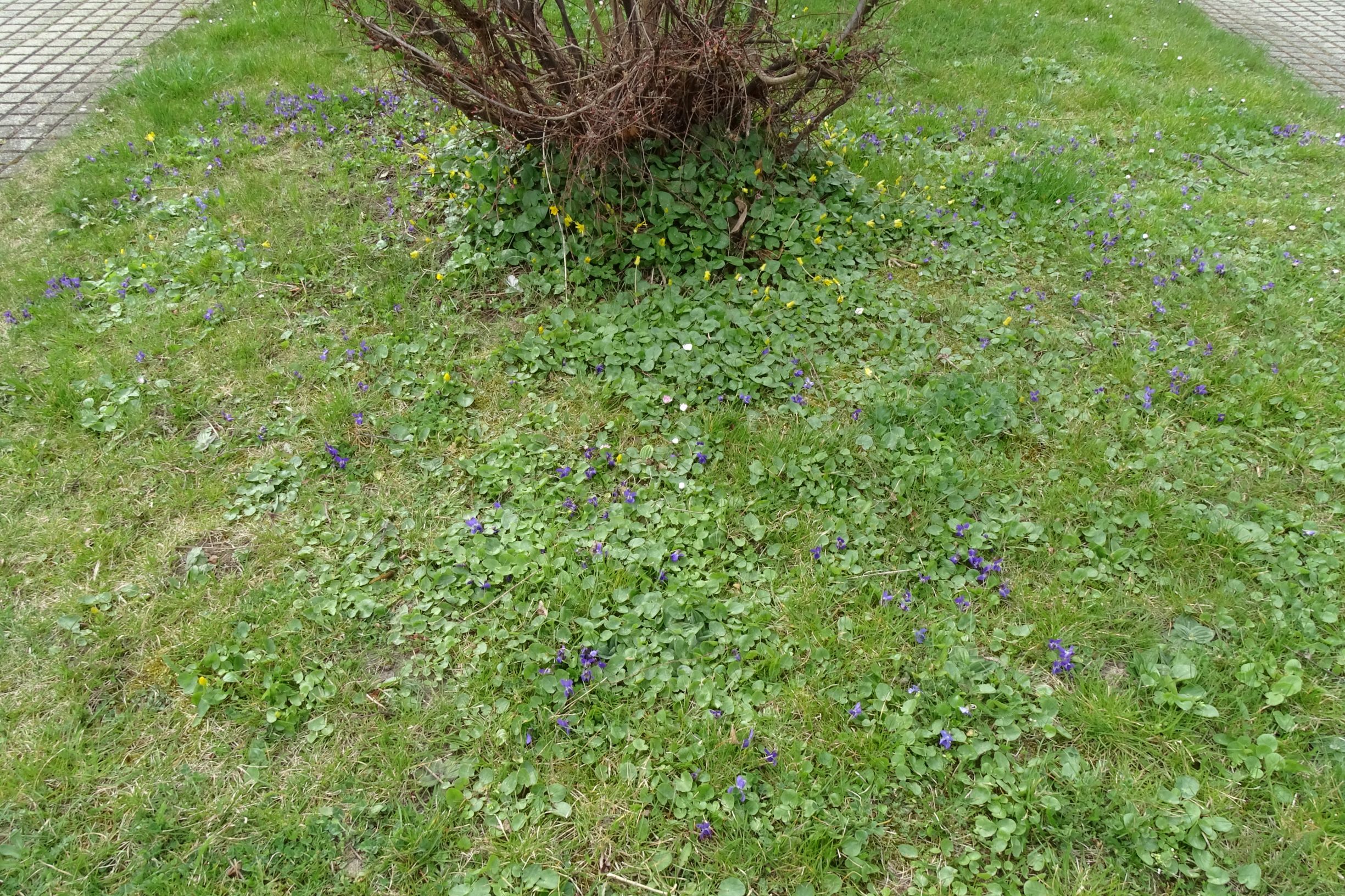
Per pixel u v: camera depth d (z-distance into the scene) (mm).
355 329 4070
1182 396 3828
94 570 3066
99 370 3820
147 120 5703
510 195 4324
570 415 3664
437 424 3609
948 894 2291
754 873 2314
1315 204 5387
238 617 2898
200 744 2586
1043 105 6469
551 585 2975
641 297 4219
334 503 3318
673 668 2758
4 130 5801
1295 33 9164
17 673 2752
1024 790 2453
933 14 7672
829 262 4453
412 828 2379
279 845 2359
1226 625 2900
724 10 3975
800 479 3367
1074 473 3469
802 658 2812
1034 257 4719
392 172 5137
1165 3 8969
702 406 3648
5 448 3486
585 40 4531
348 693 2703
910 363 3914
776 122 4480
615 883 2318
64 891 2260
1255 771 2496
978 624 2936
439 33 3684
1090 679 2752
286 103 5777
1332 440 3621
